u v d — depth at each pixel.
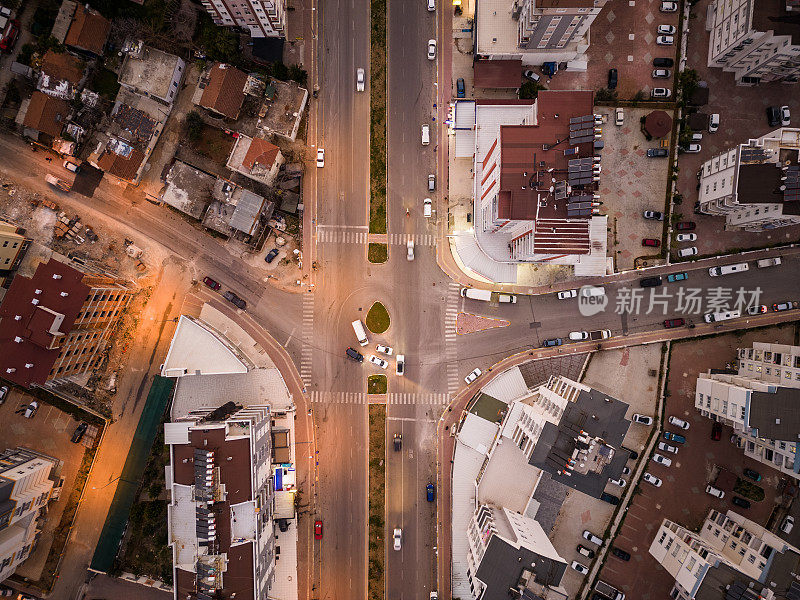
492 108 77.00
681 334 82.38
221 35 76.50
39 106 77.44
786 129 69.06
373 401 83.44
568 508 82.81
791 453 70.62
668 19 80.62
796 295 81.25
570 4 66.06
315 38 81.62
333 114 82.38
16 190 82.44
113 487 82.88
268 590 77.44
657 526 82.69
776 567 68.50
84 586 82.50
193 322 78.56
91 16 76.75
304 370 83.81
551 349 83.06
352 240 83.06
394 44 81.69
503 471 78.12
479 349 83.38
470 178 82.25
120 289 80.31
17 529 76.69
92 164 79.56
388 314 83.19
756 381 74.69
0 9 76.44
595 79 81.38
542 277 82.38
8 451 81.94
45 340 71.12
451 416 83.44
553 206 63.44
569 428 66.19
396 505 83.50
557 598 65.69
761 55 74.56
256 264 83.25
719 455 82.06
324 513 83.88
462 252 81.94
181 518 73.19
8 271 80.88
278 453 82.00
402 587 83.19
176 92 81.19
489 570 66.44
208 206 81.38
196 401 81.88
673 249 82.06
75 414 82.81
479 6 76.56
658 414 82.62
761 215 73.06
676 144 81.06
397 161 82.62
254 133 81.94
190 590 71.75
